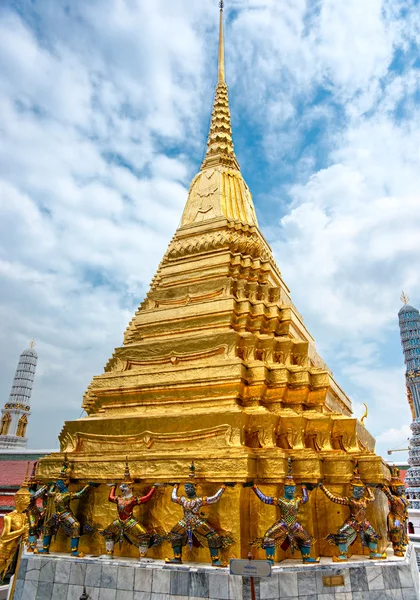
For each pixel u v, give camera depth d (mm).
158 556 8992
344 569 8234
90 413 15062
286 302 14734
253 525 8805
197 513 8336
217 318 12688
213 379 10750
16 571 10961
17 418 53406
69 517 9609
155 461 9414
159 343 12352
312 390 11320
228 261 14406
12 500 20547
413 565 10539
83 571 8812
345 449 10328
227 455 8844
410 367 33656
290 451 9648
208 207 17750
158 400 11336
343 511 9398
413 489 27438
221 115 21625
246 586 7688
